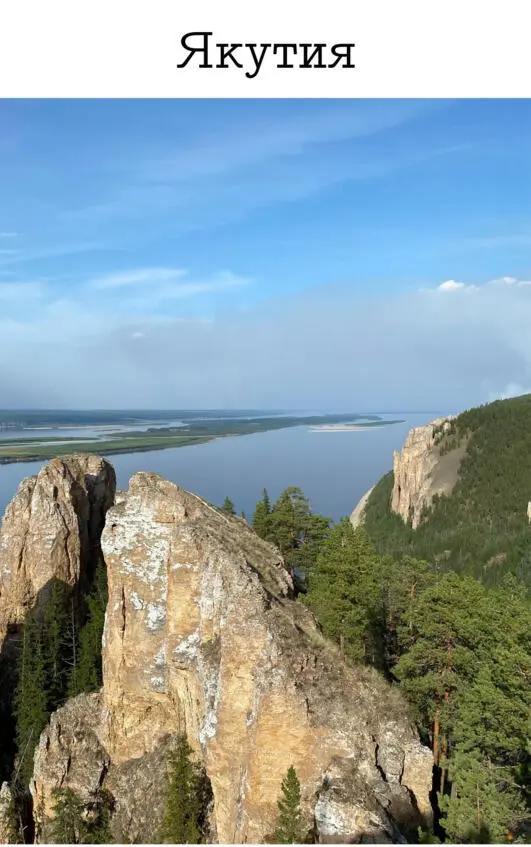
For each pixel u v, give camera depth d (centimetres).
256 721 3294
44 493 6806
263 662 3459
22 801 4484
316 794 3097
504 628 3544
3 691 6256
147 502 4462
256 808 3206
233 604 3678
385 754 3189
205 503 5084
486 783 3050
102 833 3912
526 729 3008
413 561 5488
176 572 4156
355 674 3628
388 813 2902
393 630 5228
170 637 4144
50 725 4562
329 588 3922
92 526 7444
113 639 4397
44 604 6600
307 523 7156
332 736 3200
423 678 3781
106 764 4322
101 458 7775
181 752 3816
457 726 3381
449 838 2944
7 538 6744
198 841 3541
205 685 3669
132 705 4353
